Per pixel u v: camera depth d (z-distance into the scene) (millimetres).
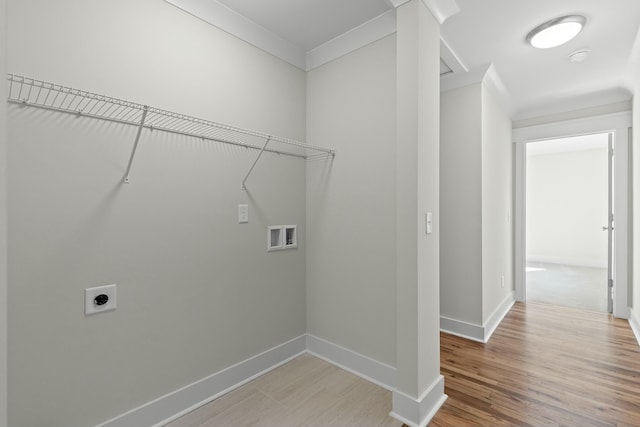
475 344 2602
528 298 3992
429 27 1695
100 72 1387
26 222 1207
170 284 1646
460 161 2812
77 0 1320
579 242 6441
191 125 1722
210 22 1808
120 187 1458
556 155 6711
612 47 2324
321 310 2346
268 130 2148
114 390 1449
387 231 1968
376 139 2021
